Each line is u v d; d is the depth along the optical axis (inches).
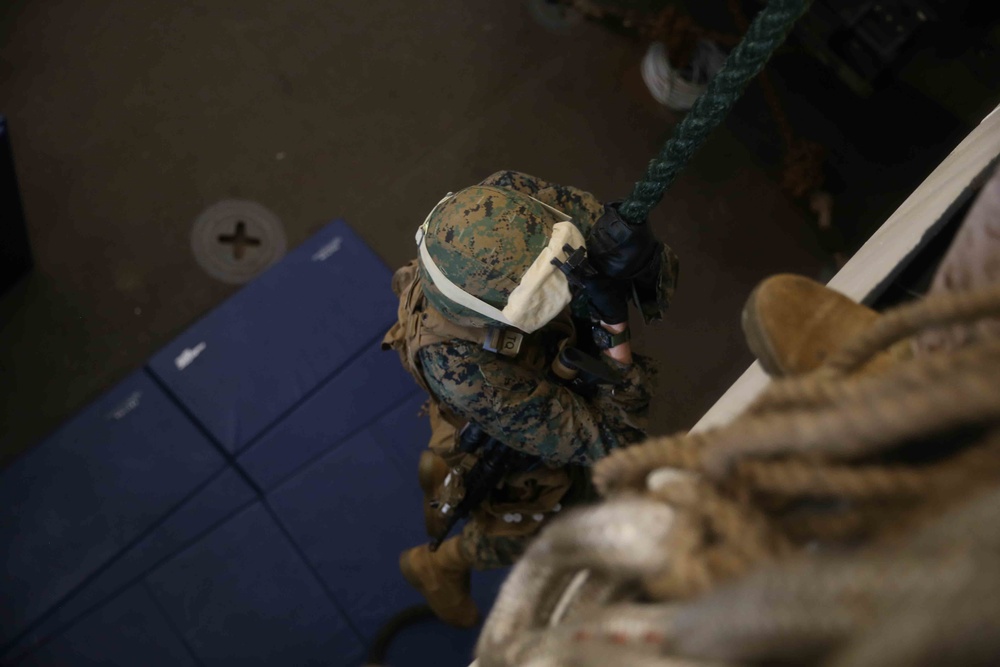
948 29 132.6
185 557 124.0
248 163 150.8
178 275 144.3
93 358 139.3
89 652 119.4
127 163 149.8
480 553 103.9
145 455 128.8
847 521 13.5
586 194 86.9
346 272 140.3
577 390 83.4
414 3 159.9
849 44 133.5
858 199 146.4
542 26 158.2
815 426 12.4
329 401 132.3
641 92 154.3
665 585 13.5
